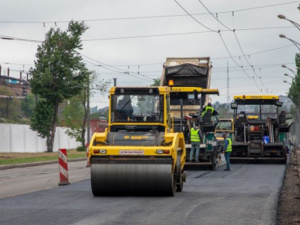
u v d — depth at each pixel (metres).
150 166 22.27
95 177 22.39
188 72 48.16
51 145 83.81
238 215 17.14
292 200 22.48
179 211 17.97
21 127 83.44
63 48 81.81
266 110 54.69
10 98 151.75
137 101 24.83
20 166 49.88
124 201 20.91
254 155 52.62
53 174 39.56
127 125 24.58
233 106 55.00
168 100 25.19
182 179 25.41
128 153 22.36
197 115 41.84
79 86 82.81
